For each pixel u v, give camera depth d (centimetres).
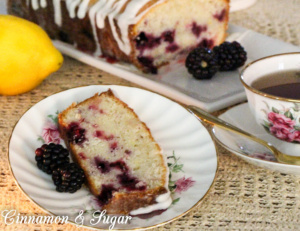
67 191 64
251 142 69
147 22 85
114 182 65
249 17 100
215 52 85
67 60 88
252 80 70
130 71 85
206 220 64
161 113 74
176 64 89
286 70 71
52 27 93
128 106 74
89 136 70
